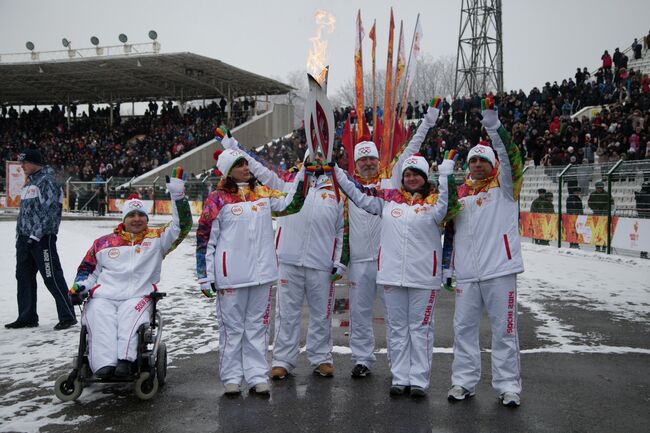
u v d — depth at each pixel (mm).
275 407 3969
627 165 11844
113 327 4070
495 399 4117
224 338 4320
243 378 4523
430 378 4574
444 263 4320
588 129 18438
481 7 36562
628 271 10320
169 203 25391
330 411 3889
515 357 4059
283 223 4777
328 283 4699
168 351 5277
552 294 8188
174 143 31812
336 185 4461
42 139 35688
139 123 35906
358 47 8453
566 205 13656
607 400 4066
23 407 3951
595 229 12633
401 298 4332
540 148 18531
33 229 5871
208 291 4262
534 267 10859
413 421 3713
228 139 4711
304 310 7164
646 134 16469
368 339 4684
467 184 4324
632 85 20453
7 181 23391
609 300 7746
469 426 3627
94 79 34500
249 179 4500
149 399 4113
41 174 5992
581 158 17297
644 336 5828
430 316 4289
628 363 4926
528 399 4098
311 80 4422
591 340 5676
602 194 12367
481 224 4133
